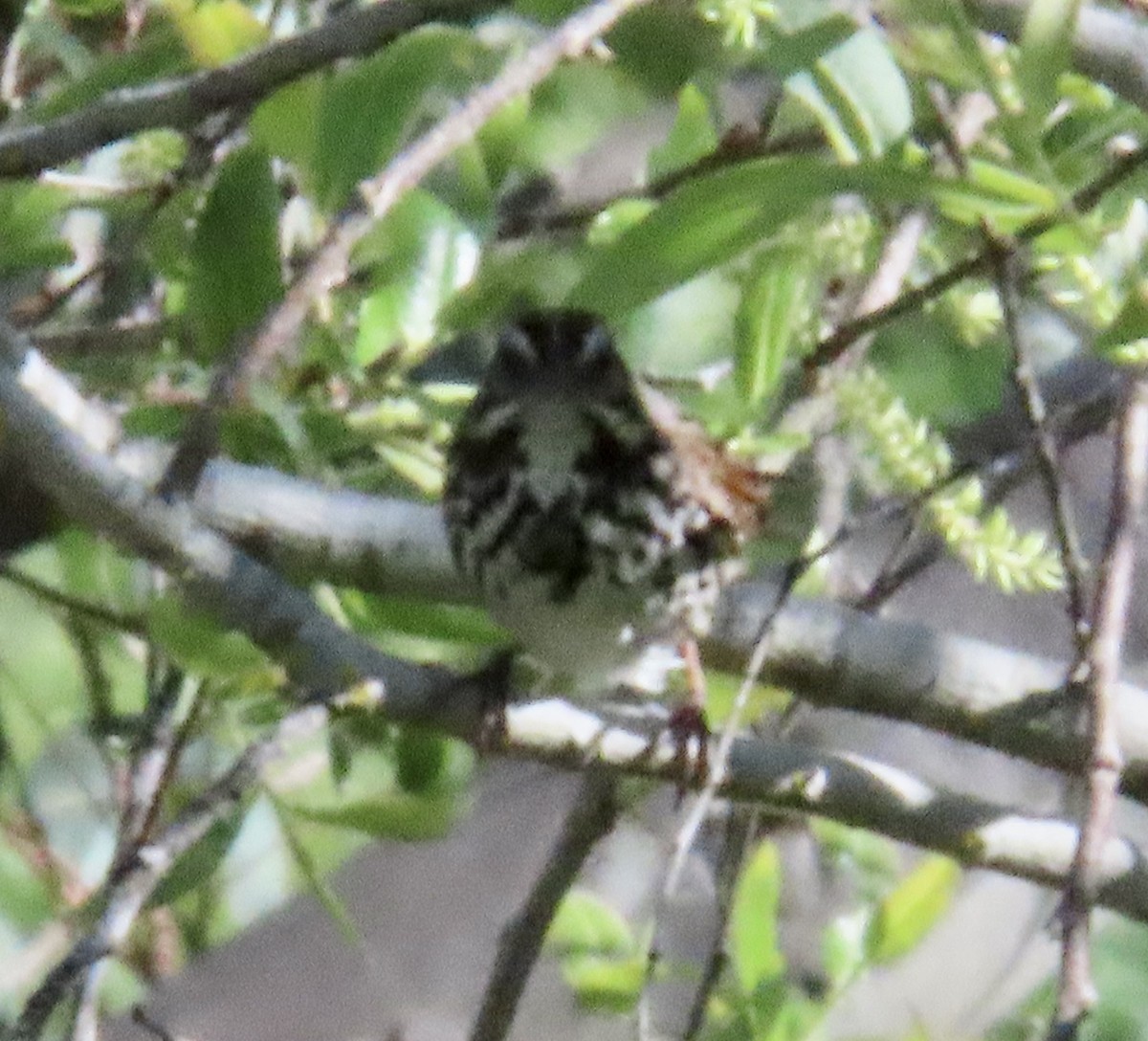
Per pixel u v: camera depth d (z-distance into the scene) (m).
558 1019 11.77
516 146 9.22
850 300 9.97
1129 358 7.78
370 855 13.47
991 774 13.52
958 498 9.30
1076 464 12.93
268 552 8.95
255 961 12.91
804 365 8.57
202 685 8.27
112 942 7.12
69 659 10.99
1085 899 6.28
